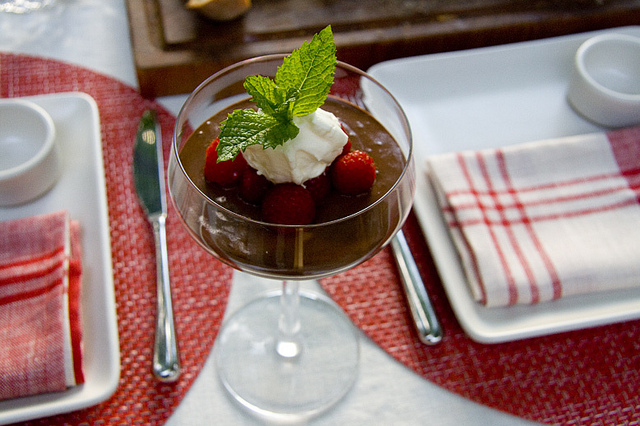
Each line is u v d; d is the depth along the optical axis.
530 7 0.58
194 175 0.38
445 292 0.45
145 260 0.45
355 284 0.45
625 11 0.58
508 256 0.44
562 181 0.48
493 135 0.52
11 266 0.42
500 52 0.55
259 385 0.42
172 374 0.41
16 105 0.47
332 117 0.37
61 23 0.57
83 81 0.53
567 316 0.43
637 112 0.51
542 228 0.45
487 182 0.47
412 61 0.54
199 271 0.45
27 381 0.38
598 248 0.44
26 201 0.46
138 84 0.52
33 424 0.40
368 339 0.44
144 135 0.50
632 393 0.42
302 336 0.44
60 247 0.43
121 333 0.43
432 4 0.57
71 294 0.42
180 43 0.52
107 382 0.39
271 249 0.34
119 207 0.47
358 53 0.55
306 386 0.42
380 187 0.38
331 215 0.37
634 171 0.48
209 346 0.43
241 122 0.35
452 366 0.42
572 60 0.56
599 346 0.43
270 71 0.40
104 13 0.58
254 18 0.55
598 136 0.49
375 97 0.40
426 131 0.52
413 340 0.43
